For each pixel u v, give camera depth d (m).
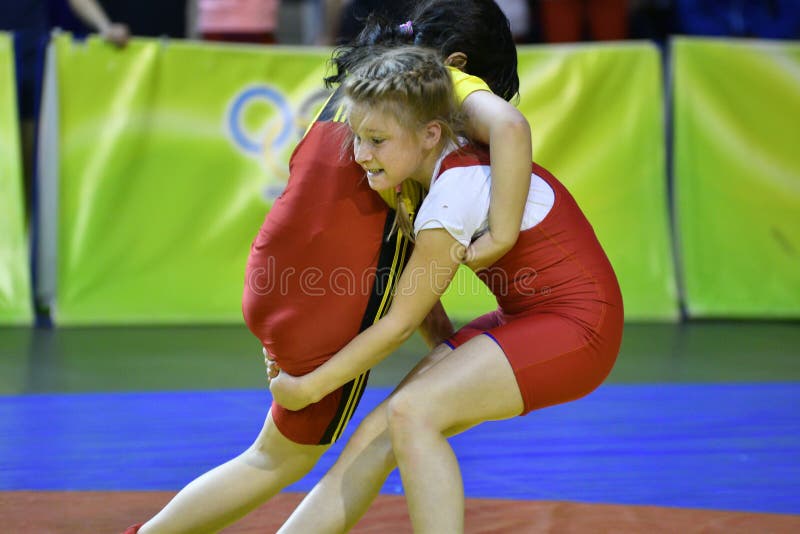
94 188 17.55
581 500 9.25
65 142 17.45
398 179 6.61
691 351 16.31
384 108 6.43
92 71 17.45
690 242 18.58
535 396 6.59
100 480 9.77
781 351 16.36
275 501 8.98
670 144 18.50
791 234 18.69
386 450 6.79
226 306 17.91
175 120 17.70
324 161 6.93
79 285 17.58
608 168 18.33
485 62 7.62
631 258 18.45
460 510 6.32
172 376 14.38
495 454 10.70
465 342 6.80
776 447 11.02
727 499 9.27
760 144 18.59
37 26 18.28
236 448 10.92
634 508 8.90
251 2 19.28
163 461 10.42
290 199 6.97
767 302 18.53
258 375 14.49
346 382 6.86
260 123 17.91
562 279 6.79
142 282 17.75
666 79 18.42
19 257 17.70
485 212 6.54
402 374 14.63
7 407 12.52
